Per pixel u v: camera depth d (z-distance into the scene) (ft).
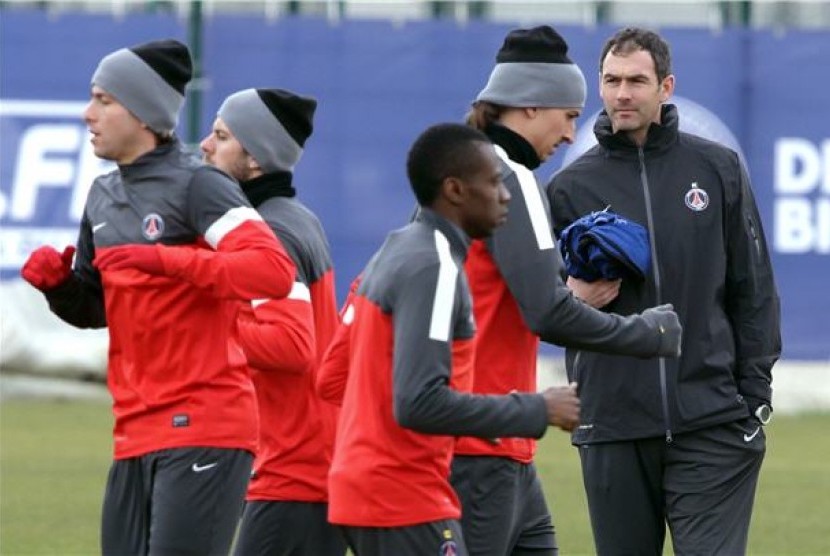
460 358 68.39
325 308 88.79
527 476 79.51
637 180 87.10
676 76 208.74
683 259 86.07
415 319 65.51
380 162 206.08
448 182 67.92
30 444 180.65
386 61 206.28
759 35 207.92
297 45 205.67
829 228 207.82
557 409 66.69
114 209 78.64
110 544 79.00
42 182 207.21
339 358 72.28
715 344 86.02
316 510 86.22
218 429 77.30
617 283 84.74
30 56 206.28
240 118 88.84
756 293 87.04
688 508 85.97
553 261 74.74
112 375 79.10
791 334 208.13
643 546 88.07
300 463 85.81
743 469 86.38
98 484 154.20
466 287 68.08
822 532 133.90
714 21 214.69
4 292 224.94
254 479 86.63
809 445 189.57
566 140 80.38
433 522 67.21
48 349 224.33
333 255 205.98
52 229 207.72
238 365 78.59
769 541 129.90
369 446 67.10
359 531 67.51
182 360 77.20
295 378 85.40
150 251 74.90
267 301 83.20
